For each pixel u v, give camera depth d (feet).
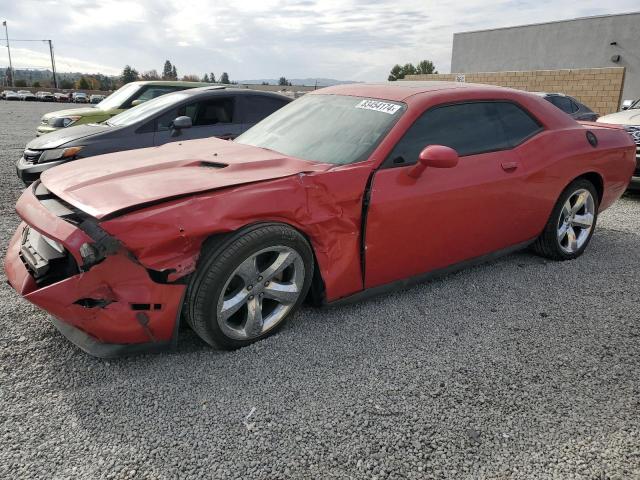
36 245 9.05
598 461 6.76
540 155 12.56
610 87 65.72
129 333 8.08
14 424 7.23
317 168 9.75
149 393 7.98
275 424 7.34
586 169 13.60
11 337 9.47
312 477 6.41
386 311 10.88
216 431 7.18
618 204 22.07
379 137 10.34
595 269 13.61
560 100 35.70
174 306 8.20
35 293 7.90
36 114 85.46
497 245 12.42
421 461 6.70
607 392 8.22
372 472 6.50
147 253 7.68
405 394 8.06
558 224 13.70
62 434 7.07
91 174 9.44
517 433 7.25
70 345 9.27
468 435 7.18
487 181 11.37
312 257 9.55
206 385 8.20
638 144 21.98
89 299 7.93
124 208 7.61
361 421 7.43
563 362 9.07
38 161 19.49
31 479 6.28
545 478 6.47
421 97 11.16
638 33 78.54
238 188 8.51
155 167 9.75
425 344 9.59
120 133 19.89
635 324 10.55
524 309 11.15
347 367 8.77
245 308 9.14
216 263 8.28
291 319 10.14
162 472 6.46
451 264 11.69
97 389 8.05
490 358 9.16
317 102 12.68
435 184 10.55
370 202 9.68
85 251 7.70
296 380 8.37
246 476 6.41
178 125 19.21
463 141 11.41
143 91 28.30
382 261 10.26
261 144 11.89
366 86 12.74
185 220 7.84
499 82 79.82
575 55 87.20
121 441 6.97
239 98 22.27
